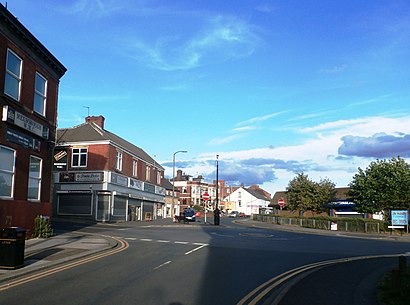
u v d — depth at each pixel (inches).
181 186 3860.7
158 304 310.3
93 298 324.2
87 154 1644.9
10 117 679.7
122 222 1665.8
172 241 802.8
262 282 408.2
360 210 1690.5
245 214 4197.8
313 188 2114.9
